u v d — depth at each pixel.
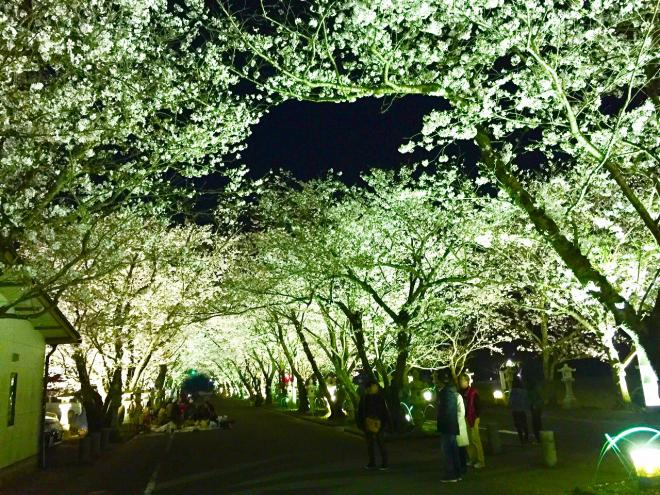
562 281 18.17
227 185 14.44
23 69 10.48
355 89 8.12
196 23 11.23
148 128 12.45
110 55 11.23
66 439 24.39
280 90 8.95
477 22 8.08
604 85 9.09
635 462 8.25
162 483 12.66
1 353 13.02
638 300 18.33
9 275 10.18
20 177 11.61
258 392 52.59
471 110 8.11
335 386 32.47
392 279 22.88
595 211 19.12
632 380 34.72
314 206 23.61
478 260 22.72
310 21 8.73
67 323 15.51
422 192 18.33
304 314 27.16
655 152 9.41
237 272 28.52
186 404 34.09
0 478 12.66
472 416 11.53
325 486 10.54
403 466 12.50
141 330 25.00
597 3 8.21
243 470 13.63
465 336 33.59
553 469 10.57
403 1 8.12
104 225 15.18
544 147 10.37
